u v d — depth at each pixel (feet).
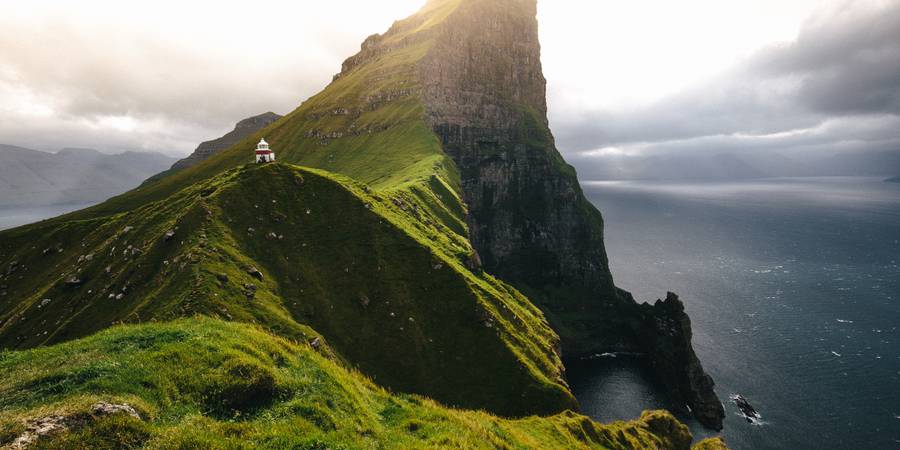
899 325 613.52
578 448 179.52
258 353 98.78
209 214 306.76
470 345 290.76
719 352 549.54
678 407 451.53
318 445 73.26
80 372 80.02
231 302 241.76
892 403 424.87
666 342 546.67
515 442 117.08
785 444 375.86
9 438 58.39
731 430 400.06
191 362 88.74
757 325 632.38
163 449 63.72
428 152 632.38
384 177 584.81
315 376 98.02
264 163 373.81
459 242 429.38
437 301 312.50
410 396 116.16
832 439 378.94
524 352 298.35
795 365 507.71
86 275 310.65
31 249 413.59
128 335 98.53
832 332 596.70
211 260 266.36
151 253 285.23
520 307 400.88
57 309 287.89
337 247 325.62
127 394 75.61
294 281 292.61
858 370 489.67
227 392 82.43
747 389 462.19
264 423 76.43
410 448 83.97
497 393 266.16
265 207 331.77
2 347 269.85
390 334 284.61
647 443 264.52
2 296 368.68
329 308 285.84
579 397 476.54
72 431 62.23
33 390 76.28
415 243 343.26
